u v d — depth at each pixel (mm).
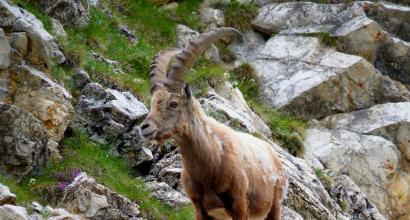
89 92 48406
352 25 73188
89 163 43906
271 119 64375
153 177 46000
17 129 40656
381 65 73938
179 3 74312
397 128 66188
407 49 73375
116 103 47625
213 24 73562
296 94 67375
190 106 32312
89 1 61812
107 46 59781
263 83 69000
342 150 62688
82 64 51250
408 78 74500
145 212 41750
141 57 60719
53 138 43906
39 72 45531
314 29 73562
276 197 37688
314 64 69812
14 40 44938
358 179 62219
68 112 44781
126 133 46875
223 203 34000
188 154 32656
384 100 70125
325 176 56969
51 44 46750
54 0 56844
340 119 67312
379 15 76875
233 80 67812
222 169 33281
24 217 33469
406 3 81000
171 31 69500
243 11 75375
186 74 32250
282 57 71000
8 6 46031
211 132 33562
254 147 36625
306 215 48062
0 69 43406
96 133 46688
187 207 43156
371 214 55062
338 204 54906
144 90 53938
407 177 64750
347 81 68812
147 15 69688
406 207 63312
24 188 39969
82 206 38469
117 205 39938
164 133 31453
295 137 61344
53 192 40031
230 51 72438
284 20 74688
